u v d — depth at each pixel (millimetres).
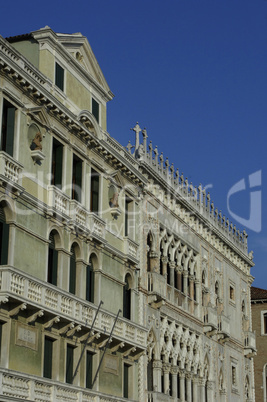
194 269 49406
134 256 39531
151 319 41469
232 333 55938
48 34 33781
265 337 67000
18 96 30469
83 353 32250
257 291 69688
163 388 42500
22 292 28078
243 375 57531
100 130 37031
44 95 31719
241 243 59969
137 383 38781
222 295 54156
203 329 49469
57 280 32219
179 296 45875
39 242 31000
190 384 46156
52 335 31156
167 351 43125
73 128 34344
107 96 39000
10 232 29125
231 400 53750
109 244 36781
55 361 31281
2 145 29641
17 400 26984
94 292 35500
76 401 31219
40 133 31891
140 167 42156
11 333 28375
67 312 31250
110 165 38188
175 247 46031
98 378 34750
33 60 34031
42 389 28859
